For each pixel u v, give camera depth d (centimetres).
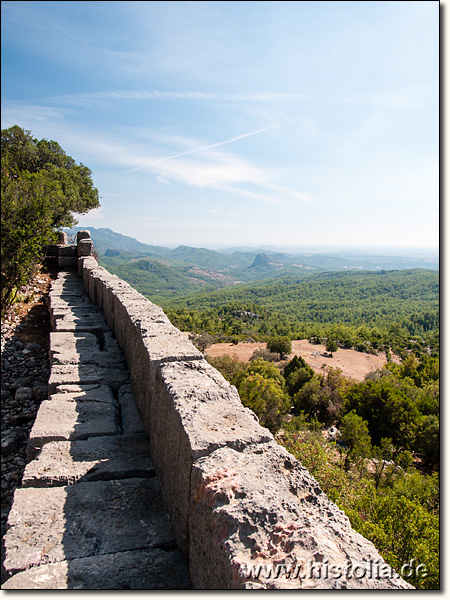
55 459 328
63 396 447
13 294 1127
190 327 10331
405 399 2828
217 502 188
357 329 11125
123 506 280
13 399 696
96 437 368
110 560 229
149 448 357
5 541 240
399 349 8456
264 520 173
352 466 1764
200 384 297
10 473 547
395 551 786
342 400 3105
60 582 211
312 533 164
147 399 373
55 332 688
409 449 2550
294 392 3800
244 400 2255
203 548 199
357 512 919
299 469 213
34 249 1153
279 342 6494
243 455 221
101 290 848
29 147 2191
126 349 553
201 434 234
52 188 1287
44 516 264
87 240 1400
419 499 1272
